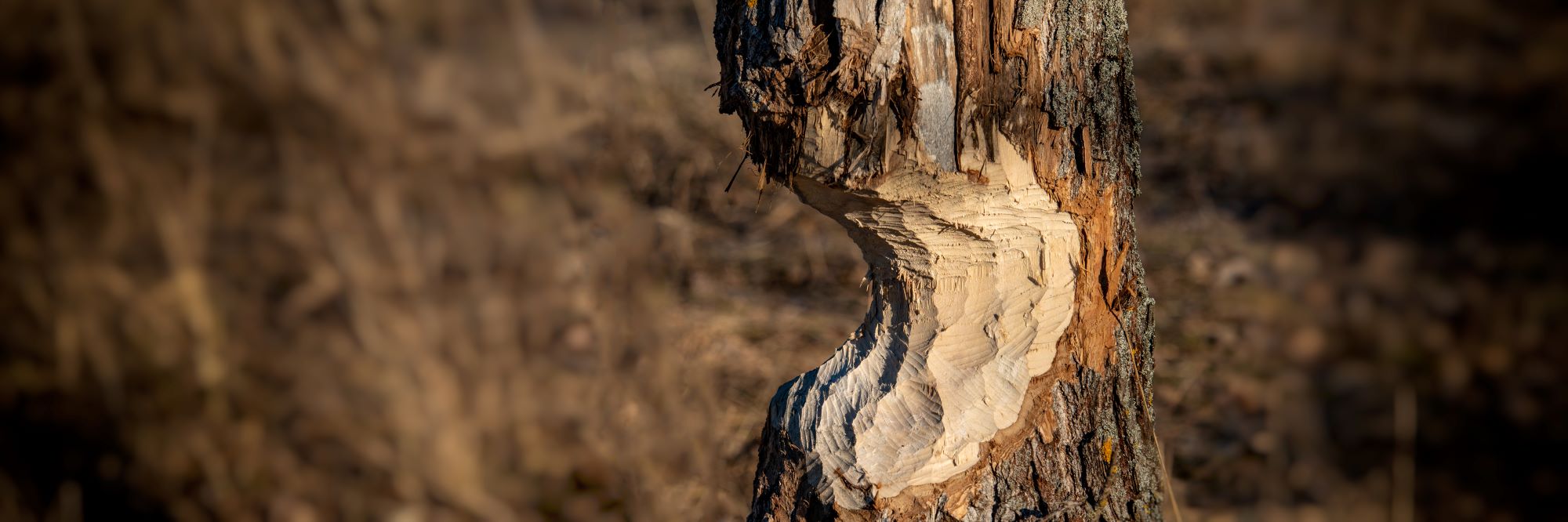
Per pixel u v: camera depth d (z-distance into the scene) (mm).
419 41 6254
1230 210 5133
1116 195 1807
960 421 1749
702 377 3432
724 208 5066
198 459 3432
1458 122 5898
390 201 4660
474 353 3668
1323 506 3092
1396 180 5371
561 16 6590
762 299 4230
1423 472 3365
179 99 5211
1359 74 6645
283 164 5004
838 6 1458
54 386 3650
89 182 4465
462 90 5672
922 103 1523
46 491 3334
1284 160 5605
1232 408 3559
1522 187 5168
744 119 1630
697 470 2996
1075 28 1639
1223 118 6148
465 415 3428
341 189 4797
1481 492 3250
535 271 4121
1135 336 1936
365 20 6086
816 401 1815
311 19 5941
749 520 1905
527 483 3234
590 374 3527
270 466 3414
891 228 1692
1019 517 1788
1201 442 3363
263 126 5348
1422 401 3697
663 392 3273
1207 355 3859
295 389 3711
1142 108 6359
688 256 4523
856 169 1549
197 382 3627
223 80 5516
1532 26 6922
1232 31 7488
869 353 1840
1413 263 4609
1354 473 3283
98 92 4848
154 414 3547
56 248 4039
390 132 5191
